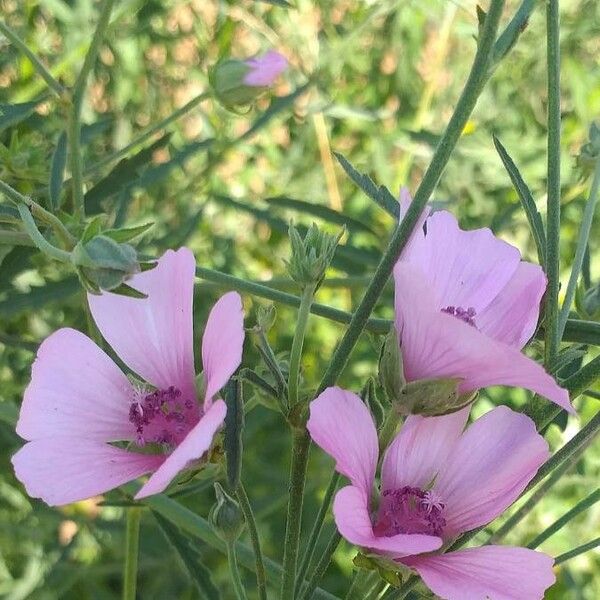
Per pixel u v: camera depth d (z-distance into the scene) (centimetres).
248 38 62
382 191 25
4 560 48
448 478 21
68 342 22
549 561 20
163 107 56
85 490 21
